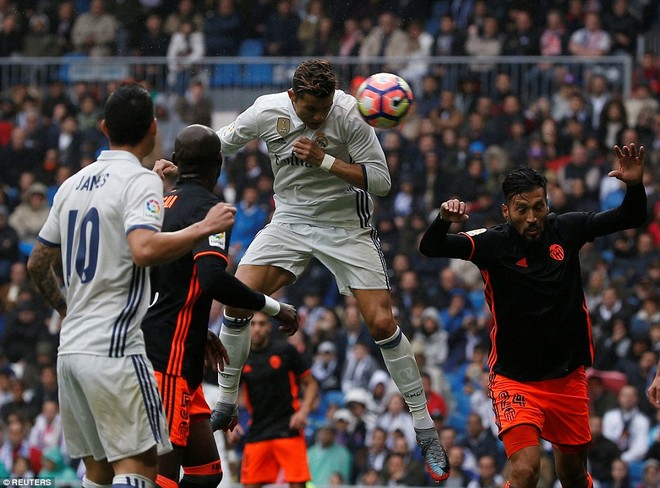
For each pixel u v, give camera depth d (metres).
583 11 25.80
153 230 6.67
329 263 9.18
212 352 8.53
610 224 8.59
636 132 22.62
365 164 8.84
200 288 7.75
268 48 26.38
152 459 6.95
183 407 7.68
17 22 27.75
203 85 25.30
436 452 9.24
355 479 16.97
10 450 17.97
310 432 17.95
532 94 24.25
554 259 8.59
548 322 8.56
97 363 6.77
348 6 26.61
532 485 8.41
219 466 8.48
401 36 25.50
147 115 7.04
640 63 24.78
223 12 26.91
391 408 17.47
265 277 9.18
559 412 8.73
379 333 9.14
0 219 22.50
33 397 18.83
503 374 8.79
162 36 27.17
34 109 25.56
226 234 7.71
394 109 8.55
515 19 25.30
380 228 21.25
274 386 13.99
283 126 8.87
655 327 18.05
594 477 16.41
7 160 24.72
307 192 9.12
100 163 7.02
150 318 7.68
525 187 8.48
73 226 6.96
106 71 26.08
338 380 18.48
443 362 18.91
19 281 21.58
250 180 22.67
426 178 22.09
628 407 16.95
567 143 22.83
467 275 20.47
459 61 24.23
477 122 22.98
